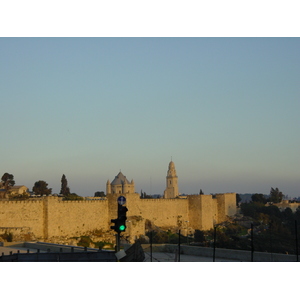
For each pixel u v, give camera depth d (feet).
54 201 405.80
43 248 219.41
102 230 454.40
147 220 500.74
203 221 554.87
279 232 495.82
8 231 358.43
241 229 572.92
